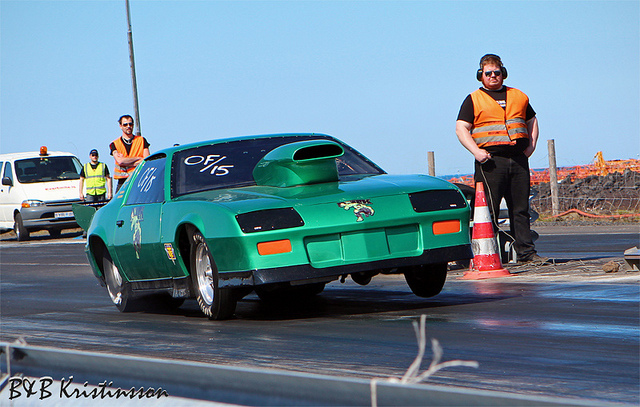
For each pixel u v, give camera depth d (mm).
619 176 70812
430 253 17922
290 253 17016
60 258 47938
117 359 7461
